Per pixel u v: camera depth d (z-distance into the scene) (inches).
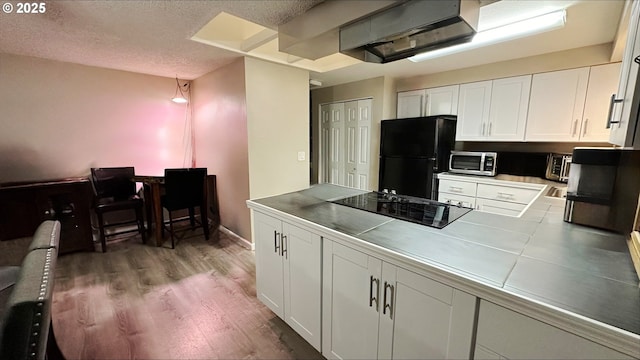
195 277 101.5
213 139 145.3
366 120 161.3
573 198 56.4
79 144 129.6
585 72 105.0
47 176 123.2
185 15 76.0
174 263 112.4
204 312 81.4
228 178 137.4
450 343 39.3
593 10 75.1
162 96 151.3
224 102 131.7
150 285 95.6
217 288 94.2
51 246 41.7
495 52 111.0
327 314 58.7
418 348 43.3
